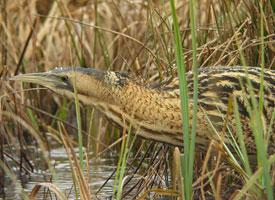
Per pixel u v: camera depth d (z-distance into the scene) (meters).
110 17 16.00
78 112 8.47
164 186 10.52
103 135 13.43
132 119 8.99
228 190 9.64
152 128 9.25
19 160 13.19
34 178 12.19
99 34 14.03
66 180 11.83
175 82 9.30
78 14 16.62
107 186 11.13
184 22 14.55
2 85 13.33
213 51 10.91
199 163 10.20
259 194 8.02
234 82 9.37
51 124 14.95
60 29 16.50
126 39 14.12
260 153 7.77
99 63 15.09
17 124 12.81
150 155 11.75
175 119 9.17
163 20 11.24
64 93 9.33
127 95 9.20
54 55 16.31
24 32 16.28
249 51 10.59
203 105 9.26
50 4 17.28
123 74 9.31
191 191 8.00
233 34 10.96
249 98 9.31
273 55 10.45
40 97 14.80
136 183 10.67
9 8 16.39
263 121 9.29
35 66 15.04
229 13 11.15
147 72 11.96
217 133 8.76
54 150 13.91
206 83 9.37
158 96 9.21
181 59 7.98
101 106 9.29
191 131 8.68
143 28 14.80
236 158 9.42
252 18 10.78
